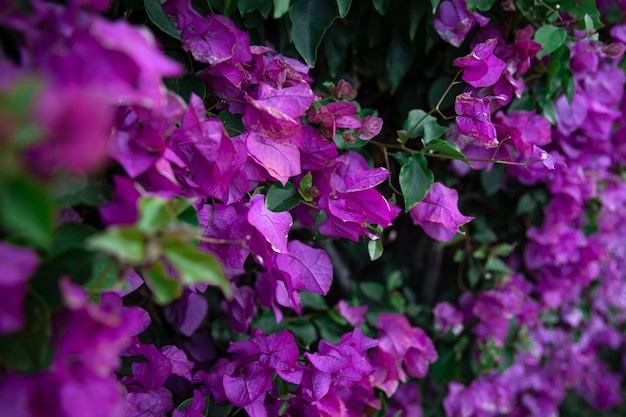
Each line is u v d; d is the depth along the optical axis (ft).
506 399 2.27
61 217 1.24
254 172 1.44
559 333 2.65
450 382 2.11
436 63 1.85
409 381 2.07
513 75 1.70
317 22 1.53
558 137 1.98
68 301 1.03
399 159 1.60
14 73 1.01
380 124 1.56
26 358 1.09
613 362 3.48
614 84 1.98
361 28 1.78
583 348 2.85
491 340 2.06
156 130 1.19
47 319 1.10
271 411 1.57
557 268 2.23
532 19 1.75
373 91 1.97
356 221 1.48
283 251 1.43
